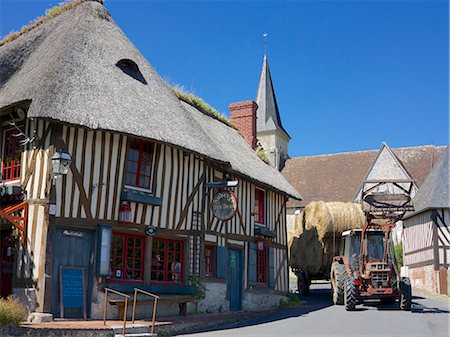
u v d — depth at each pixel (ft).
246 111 65.36
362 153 132.46
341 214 59.52
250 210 50.62
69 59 35.53
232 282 47.09
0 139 36.99
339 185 125.08
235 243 47.62
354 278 46.37
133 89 38.40
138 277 37.06
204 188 43.34
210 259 44.34
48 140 33.12
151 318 36.22
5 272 34.63
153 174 38.65
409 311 44.39
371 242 47.73
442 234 71.51
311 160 137.18
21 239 32.89
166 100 41.19
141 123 35.45
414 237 81.56
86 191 33.99
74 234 33.37
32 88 33.27
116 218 35.55
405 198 45.85
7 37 46.14
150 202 37.58
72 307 32.32
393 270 46.11
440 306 50.11
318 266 61.98
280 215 58.70
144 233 37.37
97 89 35.17
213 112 58.03
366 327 34.01
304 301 59.00
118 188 35.86
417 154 123.95
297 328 33.99
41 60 37.37
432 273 71.87
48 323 29.76
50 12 45.24
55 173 31.60
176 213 40.19
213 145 42.55
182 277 40.55
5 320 27.99
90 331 28.07
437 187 73.82
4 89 37.50
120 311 34.63
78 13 42.11
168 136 36.60
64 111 31.89
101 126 32.76
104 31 41.37
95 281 33.58
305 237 63.52
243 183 49.70
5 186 34.14
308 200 123.34
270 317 42.32
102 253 33.94
